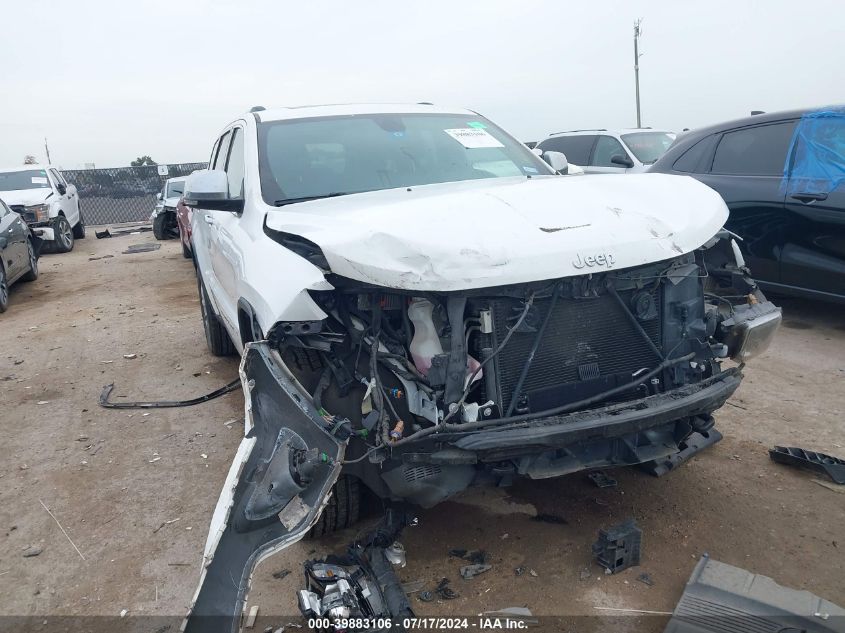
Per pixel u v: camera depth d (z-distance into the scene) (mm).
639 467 3832
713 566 2859
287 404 2619
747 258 6355
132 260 14062
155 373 6109
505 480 2842
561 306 2961
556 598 2855
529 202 3066
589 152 11539
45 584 3160
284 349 2891
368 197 3543
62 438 4762
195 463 4285
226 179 3961
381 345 2826
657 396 2924
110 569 3246
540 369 2949
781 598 2635
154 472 4191
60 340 7445
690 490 3611
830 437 4125
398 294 2781
